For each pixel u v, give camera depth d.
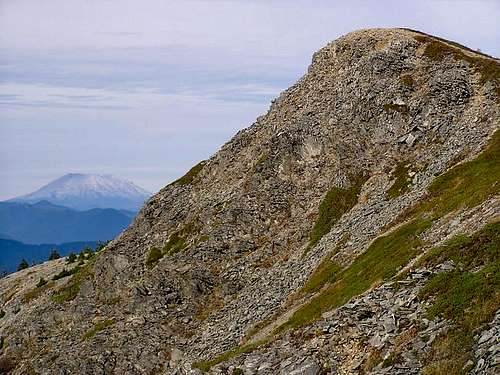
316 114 99.19
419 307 41.84
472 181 64.44
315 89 107.56
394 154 84.94
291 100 110.81
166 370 72.75
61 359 80.81
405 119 88.62
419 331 39.03
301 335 49.12
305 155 94.00
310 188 89.94
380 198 78.38
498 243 43.28
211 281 83.75
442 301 40.06
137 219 113.12
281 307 68.69
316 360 44.16
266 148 99.81
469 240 45.84
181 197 110.12
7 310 143.88
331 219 82.06
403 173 80.25
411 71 96.75
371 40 109.00
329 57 113.06
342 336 45.16
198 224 96.19
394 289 46.59
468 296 38.81
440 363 35.00
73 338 89.56
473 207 55.69
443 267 44.72
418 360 36.56
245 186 95.25
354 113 93.94
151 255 97.19
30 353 97.00
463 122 82.00
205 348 69.81
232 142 113.38
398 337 39.94
